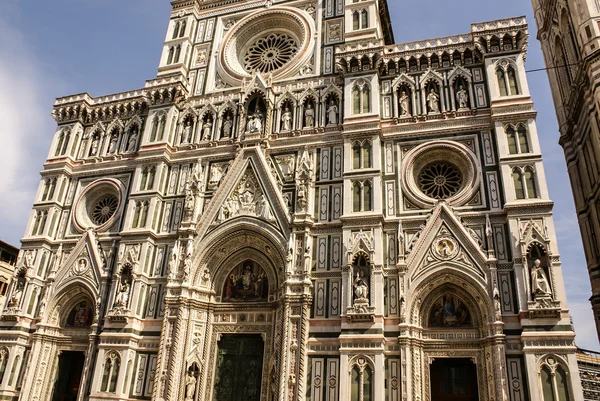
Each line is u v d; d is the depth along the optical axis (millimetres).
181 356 34562
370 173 35312
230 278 38062
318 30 44031
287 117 40906
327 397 30484
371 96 38188
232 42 47406
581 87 37656
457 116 36000
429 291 31906
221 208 38656
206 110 43875
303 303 32938
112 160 44906
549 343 27594
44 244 42281
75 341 39031
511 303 29625
